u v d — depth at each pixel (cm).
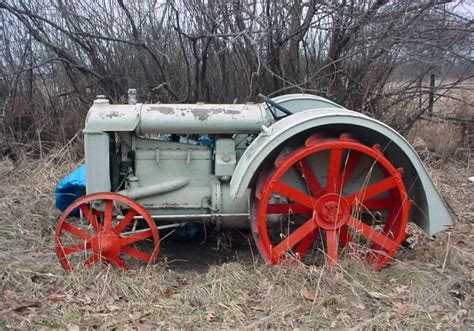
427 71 716
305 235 388
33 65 714
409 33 663
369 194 388
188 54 724
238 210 411
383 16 652
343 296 361
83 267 390
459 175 674
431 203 386
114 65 728
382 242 394
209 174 417
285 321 339
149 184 414
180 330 331
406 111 741
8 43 730
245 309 354
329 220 388
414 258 424
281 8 658
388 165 382
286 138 368
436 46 666
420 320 340
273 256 384
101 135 396
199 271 416
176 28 673
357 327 332
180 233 457
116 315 346
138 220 425
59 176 621
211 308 353
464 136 754
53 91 738
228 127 402
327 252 389
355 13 651
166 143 416
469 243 459
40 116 727
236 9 661
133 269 402
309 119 368
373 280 379
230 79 723
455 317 345
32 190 587
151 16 724
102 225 418
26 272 394
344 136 381
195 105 414
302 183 401
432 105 755
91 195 387
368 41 662
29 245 459
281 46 678
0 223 496
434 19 676
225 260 437
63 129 716
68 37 702
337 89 707
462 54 704
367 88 704
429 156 723
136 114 399
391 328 333
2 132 719
